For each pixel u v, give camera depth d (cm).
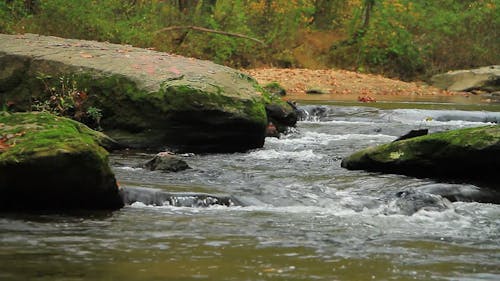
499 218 804
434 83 2956
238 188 883
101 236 655
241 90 1326
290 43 3077
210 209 798
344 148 1318
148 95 1253
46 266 555
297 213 795
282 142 1376
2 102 1314
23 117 880
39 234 656
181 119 1241
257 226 718
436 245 664
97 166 758
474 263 604
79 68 1306
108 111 1278
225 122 1253
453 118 1767
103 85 1284
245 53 2872
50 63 1319
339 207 838
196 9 2830
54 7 2308
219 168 1080
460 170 994
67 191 761
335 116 1720
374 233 706
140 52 1477
